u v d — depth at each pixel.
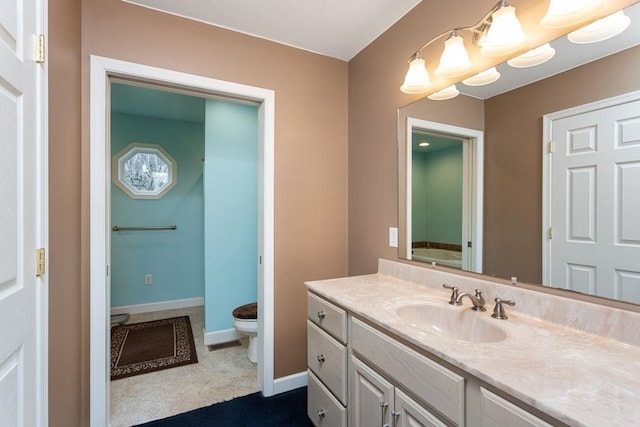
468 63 1.31
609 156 0.96
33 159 0.95
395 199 1.82
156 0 1.62
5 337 0.78
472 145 1.39
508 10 1.12
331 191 2.21
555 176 1.10
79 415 1.46
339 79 2.24
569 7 0.98
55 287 1.18
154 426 1.69
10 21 0.82
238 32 1.90
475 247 1.38
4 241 0.78
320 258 2.17
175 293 3.77
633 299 0.91
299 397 1.98
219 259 2.82
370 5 1.66
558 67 1.08
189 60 1.76
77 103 1.44
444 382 0.87
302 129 2.11
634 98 0.91
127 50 1.61
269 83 1.99
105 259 1.57
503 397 0.72
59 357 1.21
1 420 0.76
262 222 2.03
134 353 2.57
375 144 1.98
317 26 1.86
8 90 0.81
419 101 1.66
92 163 1.53
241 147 2.91
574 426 0.58
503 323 1.08
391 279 1.77
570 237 1.05
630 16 0.92
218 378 2.20
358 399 1.26
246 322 2.36
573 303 1.02
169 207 3.74
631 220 0.91
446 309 1.28
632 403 0.62
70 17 1.35
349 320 1.34
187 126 3.85
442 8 1.51
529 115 1.17
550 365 0.78
